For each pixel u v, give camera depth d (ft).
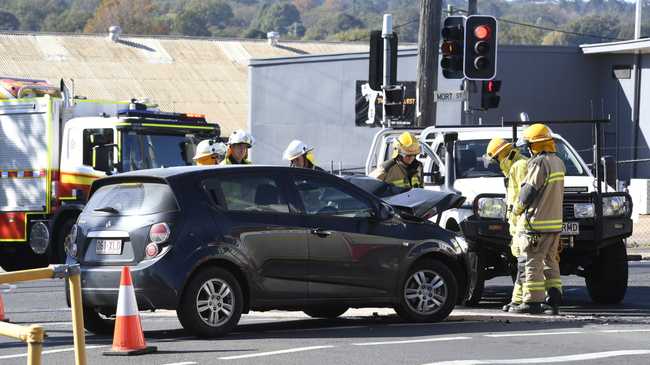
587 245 126.93
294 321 116.47
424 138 144.77
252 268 103.65
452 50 187.01
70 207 178.40
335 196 109.40
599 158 126.93
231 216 103.45
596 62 347.36
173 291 99.55
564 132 345.72
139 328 92.07
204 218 102.22
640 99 336.90
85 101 191.72
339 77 352.49
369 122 192.03
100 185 107.34
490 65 186.70
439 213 118.32
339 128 352.69
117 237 102.73
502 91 340.80
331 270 107.45
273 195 106.22
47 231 186.70
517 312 119.24
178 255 100.22
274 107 354.54
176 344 97.25
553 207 116.57
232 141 131.23
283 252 105.19
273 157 355.15
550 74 344.28
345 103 352.08
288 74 353.51
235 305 102.58
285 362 86.07
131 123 174.50
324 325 112.27
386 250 109.91
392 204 118.62
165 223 100.89
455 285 113.39
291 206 106.63
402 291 111.04
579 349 92.07
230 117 453.58
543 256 117.80
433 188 138.92
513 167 118.62
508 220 121.39
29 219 189.67
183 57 509.76
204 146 137.08
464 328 107.04
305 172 108.68
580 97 347.15
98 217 104.68
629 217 129.29
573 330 104.63
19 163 190.39
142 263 100.53
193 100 463.83
